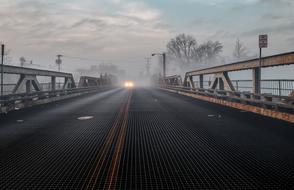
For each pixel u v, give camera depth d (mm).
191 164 5090
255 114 12188
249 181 4215
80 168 4871
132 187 3977
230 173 4586
